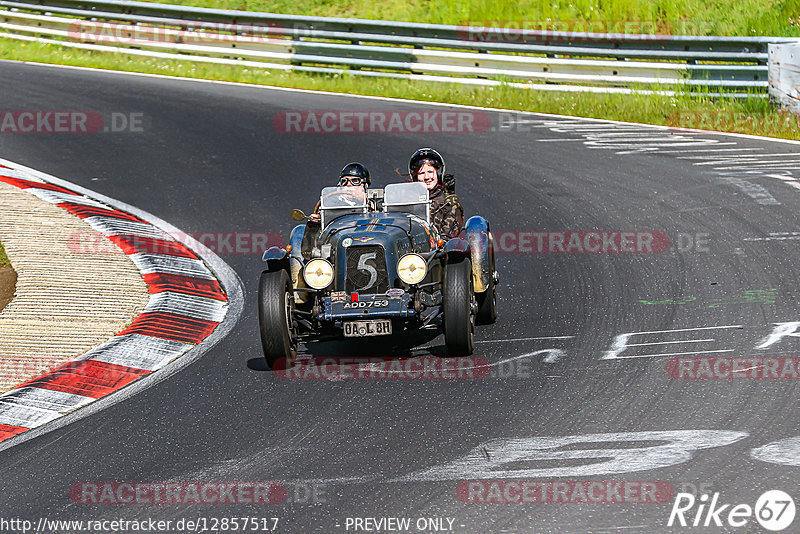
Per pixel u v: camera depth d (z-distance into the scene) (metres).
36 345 30.02
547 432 21.41
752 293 31.64
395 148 56.59
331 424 22.80
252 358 28.64
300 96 71.44
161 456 21.69
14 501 19.81
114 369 28.19
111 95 71.31
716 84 64.50
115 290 35.25
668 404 22.58
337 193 30.56
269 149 57.16
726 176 48.25
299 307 29.06
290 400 24.69
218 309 34.06
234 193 49.12
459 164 52.94
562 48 69.50
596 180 48.91
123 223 44.09
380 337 30.06
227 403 24.84
